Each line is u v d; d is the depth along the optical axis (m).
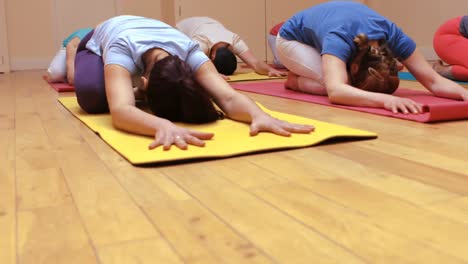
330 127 1.70
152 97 1.73
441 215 0.92
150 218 0.94
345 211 0.95
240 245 0.81
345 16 2.44
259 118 1.67
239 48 4.08
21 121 2.08
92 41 2.25
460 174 1.17
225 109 1.85
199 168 1.28
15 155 1.47
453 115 1.83
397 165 1.26
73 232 0.88
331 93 2.29
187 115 1.74
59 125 1.95
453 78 3.30
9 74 4.99
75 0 5.73
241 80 3.71
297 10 6.66
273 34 4.60
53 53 5.72
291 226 0.88
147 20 2.08
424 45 5.44
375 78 2.29
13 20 5.50
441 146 1.45
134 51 1.83
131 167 1.30
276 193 1.06
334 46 2.33
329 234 0.84
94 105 2.12
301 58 2.73
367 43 2.31
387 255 0.76
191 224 0.90
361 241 0.81
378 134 1.64
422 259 0.74
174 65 1.73
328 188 1.09
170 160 1.31
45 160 1.40
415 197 1.02
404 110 1.97
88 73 2.10
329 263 0.74
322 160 1.32
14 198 1.07
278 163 1.30
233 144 1.47
